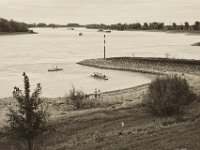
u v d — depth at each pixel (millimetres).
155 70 94812
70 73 95062
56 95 63188
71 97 48562
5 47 179750
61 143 26719
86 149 23516
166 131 25938
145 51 161750
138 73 93938
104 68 105125
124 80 82688
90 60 117312
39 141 27562
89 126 32000
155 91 35906
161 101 34594
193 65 97750
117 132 28016
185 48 177375
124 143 23797
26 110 22203
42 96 61281
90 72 96875
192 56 134625
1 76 88750
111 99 51031
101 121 33625
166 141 23016
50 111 41812
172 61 102812
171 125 28078
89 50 167375
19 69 102312
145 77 87000
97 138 26359
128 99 50188
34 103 22422
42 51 160750
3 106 50906
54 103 50125
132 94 56094
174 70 93688
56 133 29938
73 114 37750
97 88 72250
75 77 87812
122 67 102375
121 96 54188
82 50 167000
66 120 34438
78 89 70500
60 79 84438
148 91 38750
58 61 122562
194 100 39406
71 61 122562
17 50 164125
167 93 34750
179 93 35156
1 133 29812
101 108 41688
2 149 25859
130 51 162375
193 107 36719
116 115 35625
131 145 22906
